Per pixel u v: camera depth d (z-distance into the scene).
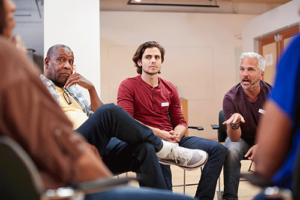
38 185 0.60
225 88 8.36
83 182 0.66
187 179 3.40
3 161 0.59
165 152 1.71
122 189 0.84
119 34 7.91
